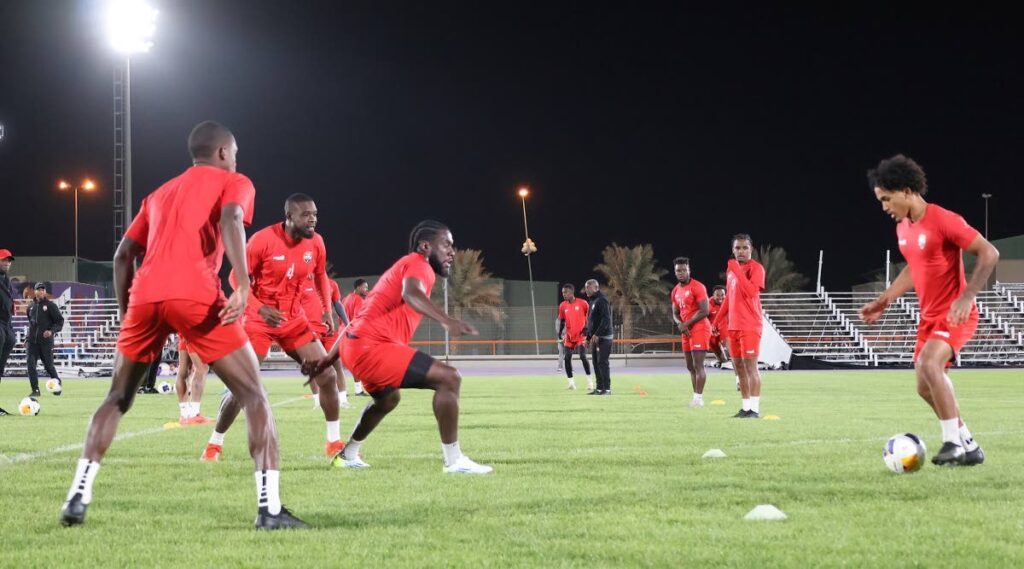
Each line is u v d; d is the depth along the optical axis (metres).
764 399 16.34
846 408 13.80
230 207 4.64
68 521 4.62
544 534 4.35
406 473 6.54
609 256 55.31
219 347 4.66
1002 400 15.54
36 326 19.03
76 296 43.84
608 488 5.74
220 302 4.68
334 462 6.94
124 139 29.67
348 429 10.54
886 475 6.24
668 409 13.83
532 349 43.47
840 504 5.11
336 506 5.17
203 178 4.76
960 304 6.58
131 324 4.71
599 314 18.45
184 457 7.75
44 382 27.44
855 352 42.19
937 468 6.58
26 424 11.59
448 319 6.24
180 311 4.59
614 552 3.95
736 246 12.04
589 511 4.96
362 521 4.73
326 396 7.98
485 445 8.50
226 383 4.72
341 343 6.69
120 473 6.62
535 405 14.85
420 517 4.82
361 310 6.70
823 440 8.85
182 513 5.00
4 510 5.11
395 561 3.82
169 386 20.72
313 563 3.79
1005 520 4.61
